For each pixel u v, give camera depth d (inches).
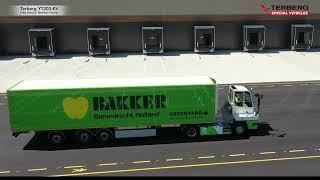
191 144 885.8
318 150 838.5
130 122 879.1
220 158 806.5
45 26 1802.4
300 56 1790.1
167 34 1861.5
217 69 1592.0
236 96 921.5
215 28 1873.8
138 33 1847.9
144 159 809.5
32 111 853.2
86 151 858.8
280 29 1913.1
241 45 1909.4
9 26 1795.0
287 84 1407.5
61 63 1685.5
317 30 1934.1
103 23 1818.4
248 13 1861.5
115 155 832.9
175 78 936.9
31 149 877.8
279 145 869.8
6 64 1679.4
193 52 1871.3
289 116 1072.8
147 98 868.0
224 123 927.7
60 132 884.6
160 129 984.9
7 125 1046.4
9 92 840.3
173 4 1818.4
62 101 853.8
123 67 1617.9
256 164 775.1
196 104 883.4
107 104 863.1
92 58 1768.0
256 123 925.8
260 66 1631.4
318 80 1424.7
